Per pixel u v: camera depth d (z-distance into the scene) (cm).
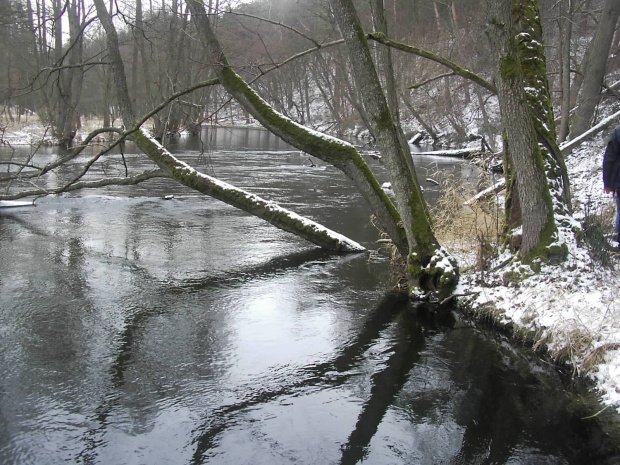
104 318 643
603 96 1474
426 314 684
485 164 983
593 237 659
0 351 548
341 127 3800
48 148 2709
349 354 567
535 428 436
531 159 636
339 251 977
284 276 826
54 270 821
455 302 700
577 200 954
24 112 3844
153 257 905
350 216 1281
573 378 511
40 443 401
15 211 1262
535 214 646
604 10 1363
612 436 423
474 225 795
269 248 982
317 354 565
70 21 2669
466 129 3209
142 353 554
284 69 3653
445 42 2683
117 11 1108
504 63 623
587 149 1448
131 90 3269
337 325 644
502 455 400
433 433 428
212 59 827
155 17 1346
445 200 868
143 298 715
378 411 458
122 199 1457
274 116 800
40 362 528
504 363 550
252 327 631
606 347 502
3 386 479
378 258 939
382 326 643
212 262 886
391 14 3188
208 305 697
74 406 452
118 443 404
